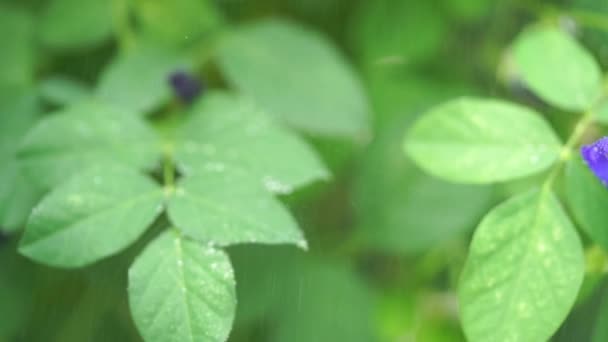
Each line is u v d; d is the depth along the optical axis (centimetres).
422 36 79
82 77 76
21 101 71
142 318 60
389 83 78
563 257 60
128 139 66
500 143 63
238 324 72
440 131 64
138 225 62
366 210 74
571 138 64
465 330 60
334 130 73
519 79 75
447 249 77
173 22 75
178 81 69
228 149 66
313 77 73
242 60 74
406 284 77
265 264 73
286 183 65
